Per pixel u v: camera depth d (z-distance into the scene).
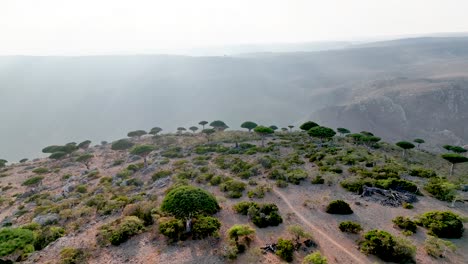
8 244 19.02
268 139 74.75
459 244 20.83
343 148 54.66
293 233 21.44
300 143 62.91
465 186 33.03
